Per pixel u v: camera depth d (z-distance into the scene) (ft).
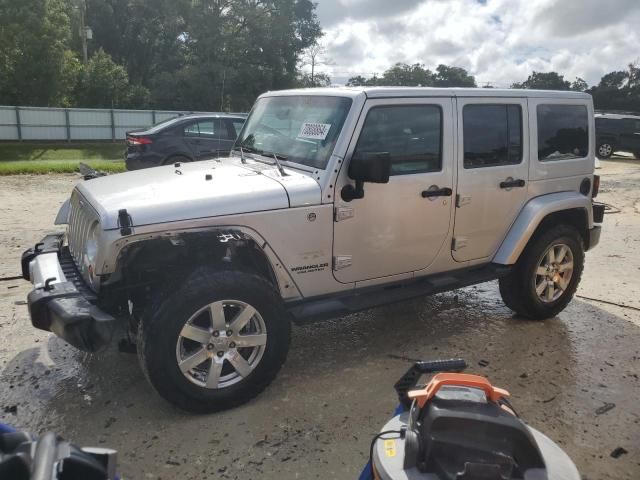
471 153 14.25
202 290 10.44
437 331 15.78
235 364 11.11
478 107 14.24
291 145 13.44
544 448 7.40
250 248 11.66
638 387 12.83
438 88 13.56
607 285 20.54
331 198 12.05
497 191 14.79
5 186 39.22
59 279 11.18
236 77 145.48
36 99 114.93
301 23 159.84
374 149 12.59
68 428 10.67
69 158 78.13
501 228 15.20
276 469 9.64
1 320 15.49
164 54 179.63
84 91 134.00
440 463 6.75
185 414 11.20
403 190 13.05
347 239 12.51
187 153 35.83
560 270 16.47
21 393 11.87
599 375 13.35
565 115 16.28
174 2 151.84
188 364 10.64
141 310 11.50
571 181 16.58
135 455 9.90
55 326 10.06
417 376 8.43
